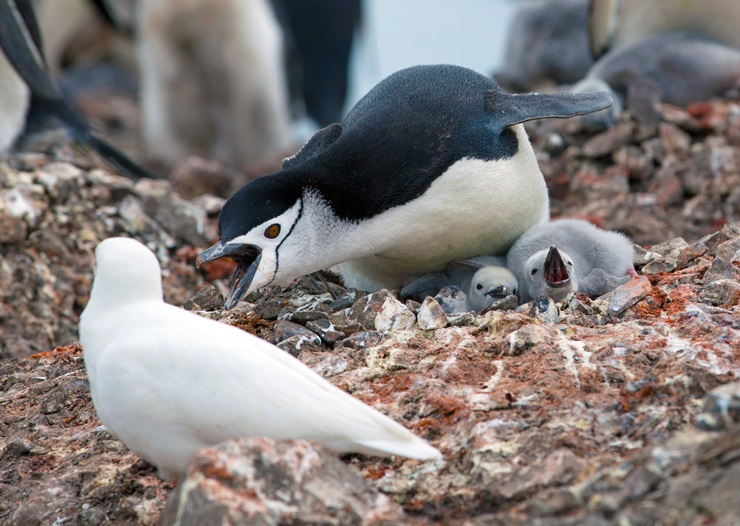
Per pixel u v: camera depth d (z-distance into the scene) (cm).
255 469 752
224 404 780
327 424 776
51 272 1492
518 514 754
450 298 1113
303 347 1028
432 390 913
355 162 1069
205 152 2602
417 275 1202
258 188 1056
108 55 3475
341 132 1165
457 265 1171
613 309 1041
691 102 1841
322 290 1202
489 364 956
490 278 1102
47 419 1029
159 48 2497
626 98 1817
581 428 845
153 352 795
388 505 768
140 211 1602
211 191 2019
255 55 2530
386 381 954
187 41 2484
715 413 771
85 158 1834
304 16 3148
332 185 1066
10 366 1173
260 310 1133
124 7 3066
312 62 3212
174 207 1614
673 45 1847
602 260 1138
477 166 1092
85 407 1038
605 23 2006
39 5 3073
